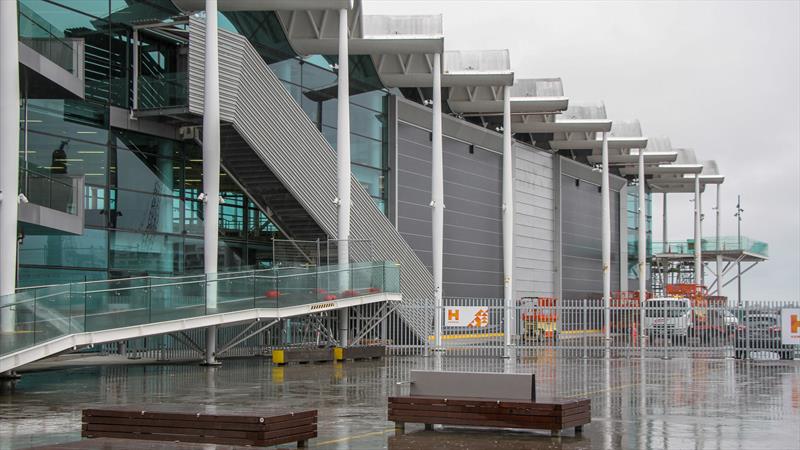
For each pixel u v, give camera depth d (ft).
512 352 117.39
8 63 66.69
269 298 89.76
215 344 90.58
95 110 96.07
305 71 122.01
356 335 110.42
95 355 100.53
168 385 66.33
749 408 52.13
